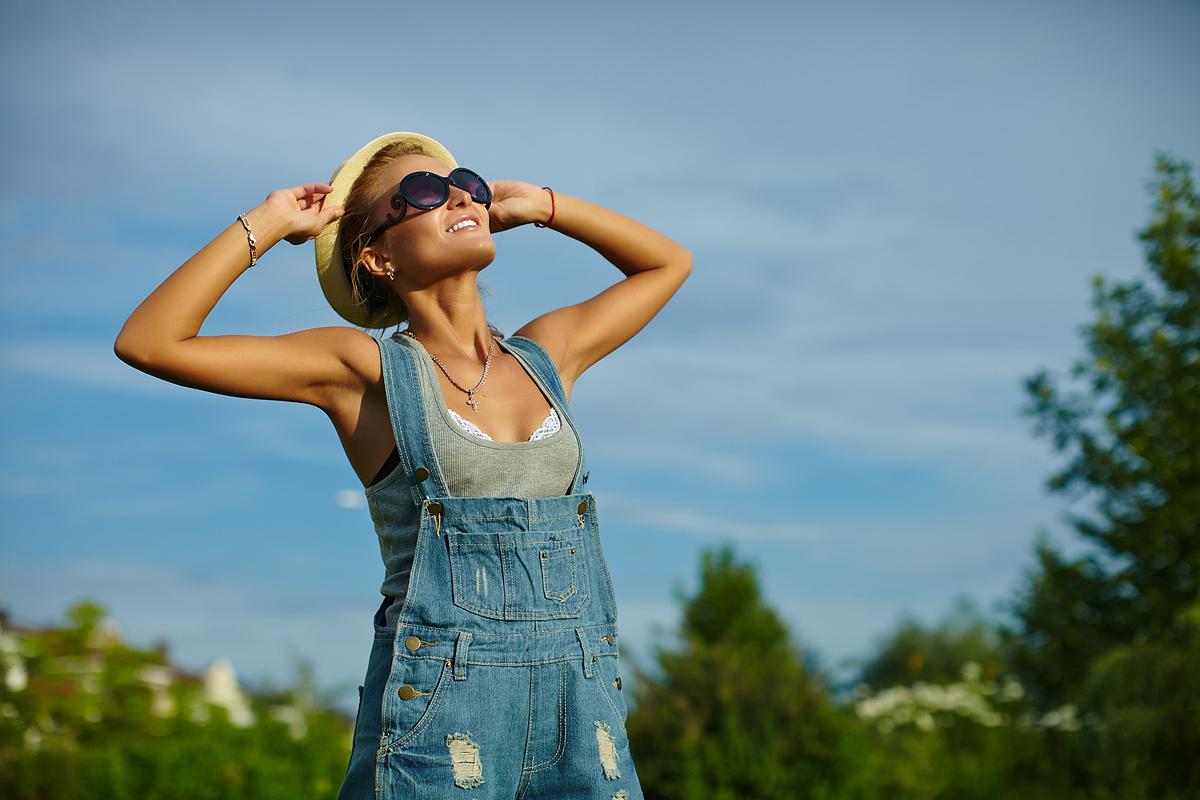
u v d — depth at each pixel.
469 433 2.47
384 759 2.29
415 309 2.72
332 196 2.80
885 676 23.45
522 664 2.36
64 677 8.68
